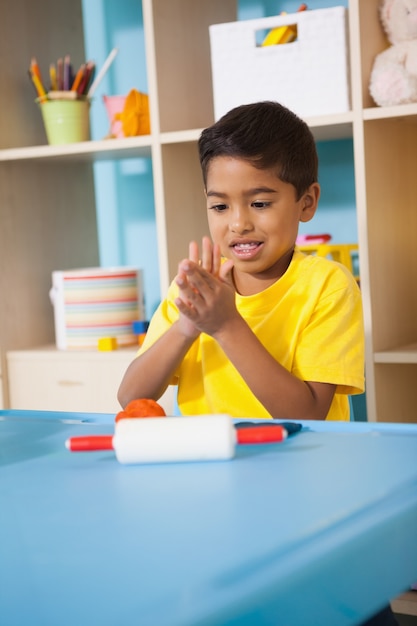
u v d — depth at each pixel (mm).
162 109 1938
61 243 2352
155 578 435
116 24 2412
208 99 2131
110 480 643
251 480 616
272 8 2211
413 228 1931
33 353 2086
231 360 1058
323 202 2201
